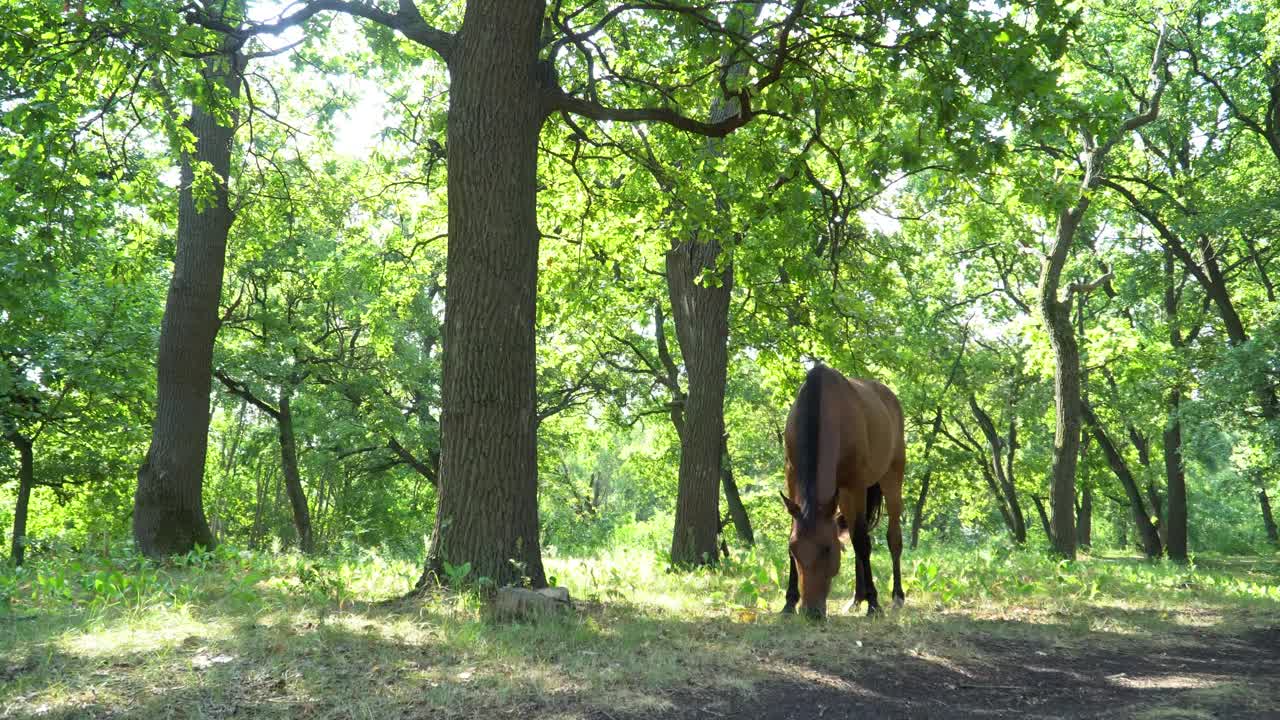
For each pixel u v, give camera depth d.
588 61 9.26
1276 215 20.14
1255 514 45.22
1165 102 20.53
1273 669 6.34
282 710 4.23
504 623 6.27
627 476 52.41
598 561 11.55
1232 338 22.88
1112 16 19.27
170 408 12.38
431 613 6.46
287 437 27.03
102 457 24.80
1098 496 43.12
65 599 6.91
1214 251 23.17
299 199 15.17
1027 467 35.06
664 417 27.77
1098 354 22.23
